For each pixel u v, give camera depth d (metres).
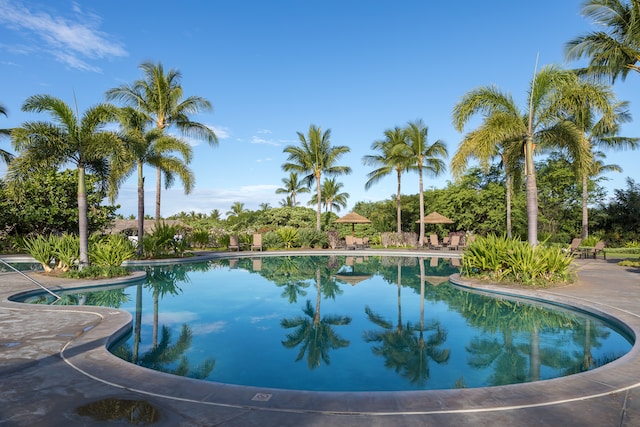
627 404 3.27
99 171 14.41
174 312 8.12
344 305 8.82
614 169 29.17
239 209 62.41
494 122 11.71
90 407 3.21
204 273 14.62
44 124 12.01
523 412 3.13
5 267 16.12
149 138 17.95
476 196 30.64
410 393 3.50
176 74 20.75
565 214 31.78
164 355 5.38
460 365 5.01
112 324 6.05
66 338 5.25
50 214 23.16
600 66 15.21
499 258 10.85
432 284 11.89
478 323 7.20
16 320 6.31
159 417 3.04
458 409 3.18
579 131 12.15
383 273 14.67
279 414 3.10
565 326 6.94
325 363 5.11
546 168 31.42
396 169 30.98
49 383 3.70
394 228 37.12
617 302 7.65
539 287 9.67
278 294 10.23
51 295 9.95
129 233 34.28
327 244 27.84
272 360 5.21
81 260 12.23
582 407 3.21
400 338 6.25
